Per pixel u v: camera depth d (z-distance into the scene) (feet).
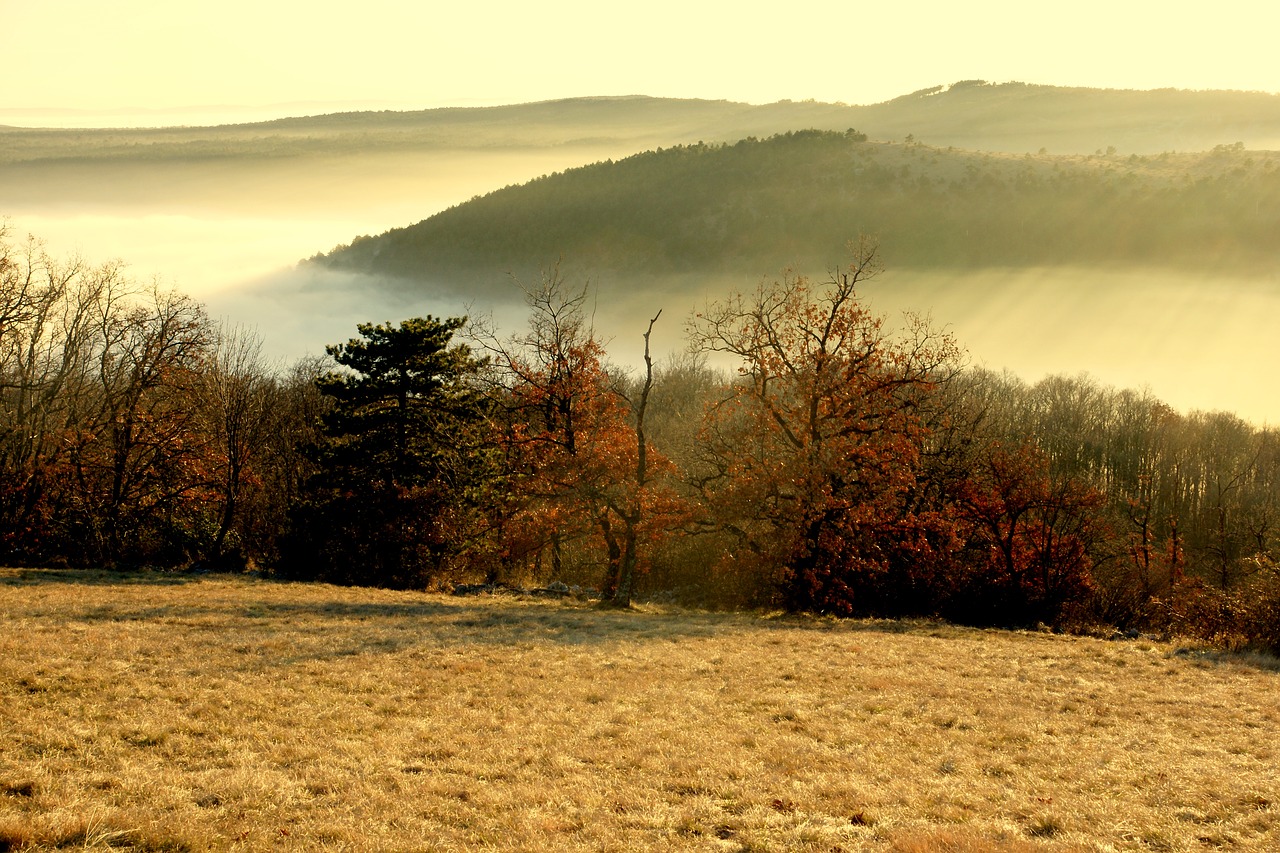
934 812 32.73
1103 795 35.32
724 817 31.76
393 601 92.27
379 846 27.66
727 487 110.52
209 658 54.75
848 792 34.71
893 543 105.60
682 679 55.98
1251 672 63.05
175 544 127.24
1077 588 115.34
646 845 28.76
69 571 106.22
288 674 51.55
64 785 31.01
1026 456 119.65
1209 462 217.56
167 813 29.37
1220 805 34.04
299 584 106.11
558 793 33.53
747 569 106.83
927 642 75.56
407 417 115.55
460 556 119.24
